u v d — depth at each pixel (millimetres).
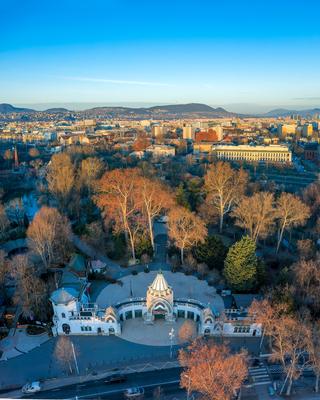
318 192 176875
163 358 96125
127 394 83812
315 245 145250
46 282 123125
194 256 137250
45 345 101562
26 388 86500
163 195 145375
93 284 126375
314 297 103312
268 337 102438
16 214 185125
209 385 69062
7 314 110688
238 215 152750
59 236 139750
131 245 144500
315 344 84562
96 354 97875
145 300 111188
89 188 193625
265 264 131500
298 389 85000
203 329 102688
